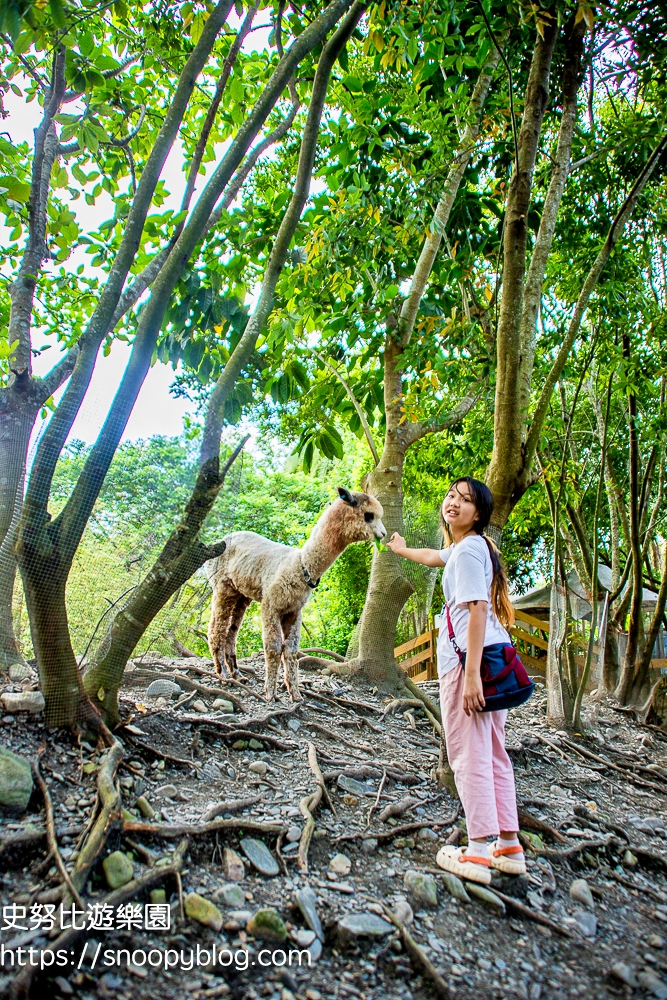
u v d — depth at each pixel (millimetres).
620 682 6855
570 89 4719
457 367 4836
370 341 5824
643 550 8109
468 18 4281
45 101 3764
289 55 3291
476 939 2498
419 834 3160
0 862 2240
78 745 2969
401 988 2178
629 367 5855
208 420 3240
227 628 4902
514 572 14203
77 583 3357
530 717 5758
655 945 2697
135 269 4961
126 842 2449
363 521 4395
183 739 3461
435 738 4625
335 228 4270
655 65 4770
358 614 11930
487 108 5043
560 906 2881
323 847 2879
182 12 4074
